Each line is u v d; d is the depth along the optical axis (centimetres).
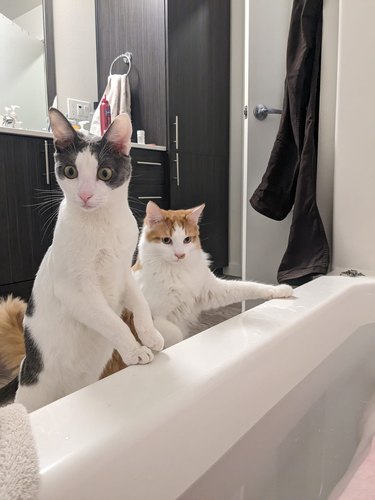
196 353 65
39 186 178
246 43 160
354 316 108
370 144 131
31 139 173
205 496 56
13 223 170
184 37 245
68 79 254
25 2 230
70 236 70
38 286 80
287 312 86
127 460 45
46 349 77
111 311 69
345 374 94
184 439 53
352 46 130
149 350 64
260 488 59
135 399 52
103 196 72
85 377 82
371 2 126
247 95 163
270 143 167
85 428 46
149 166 232
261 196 159
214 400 58
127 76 251
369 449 55
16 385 96
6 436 41
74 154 74
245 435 64
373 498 43
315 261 145
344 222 137
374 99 129
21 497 36
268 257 171
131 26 247
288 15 161
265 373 70
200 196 270
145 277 111
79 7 259
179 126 248
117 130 77
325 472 61
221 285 112
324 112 149
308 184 147
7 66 224
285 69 164
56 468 40
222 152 287
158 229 110
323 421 75
